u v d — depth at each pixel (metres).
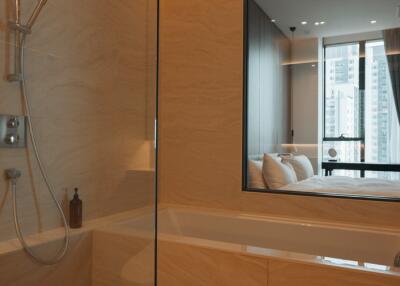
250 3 2.41
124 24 1.39
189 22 2.60
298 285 1.49
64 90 1.51
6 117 1.41
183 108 2.62
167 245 1.81
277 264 1.53
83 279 1.23
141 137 1.20
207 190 2.54
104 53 1.46
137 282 1.04
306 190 2.26
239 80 2.43
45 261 1.34
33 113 1.48
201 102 2.56
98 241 1.20
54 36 1.56
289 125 2.32
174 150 2.66
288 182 2.31
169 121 2.68
